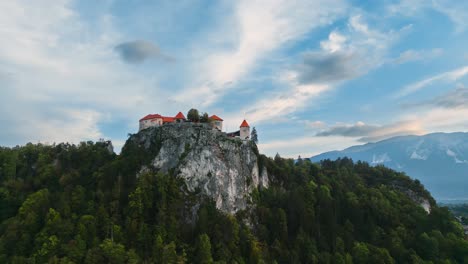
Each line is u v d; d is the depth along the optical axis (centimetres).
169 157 17988
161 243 13638
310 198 18788
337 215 18800
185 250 14112
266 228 17125
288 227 17538
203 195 16888
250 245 15262
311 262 15425
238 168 18650
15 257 12700
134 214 14862
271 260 15212
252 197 18562
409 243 17438
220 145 18725
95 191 16712
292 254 15475
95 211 15175
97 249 12975
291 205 18162
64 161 19988
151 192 15888
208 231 15212
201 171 17450
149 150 18712
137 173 17425
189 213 16088
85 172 18938
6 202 16738
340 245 16500
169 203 15862
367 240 17725
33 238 13962
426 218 19038
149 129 19750
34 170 19600
